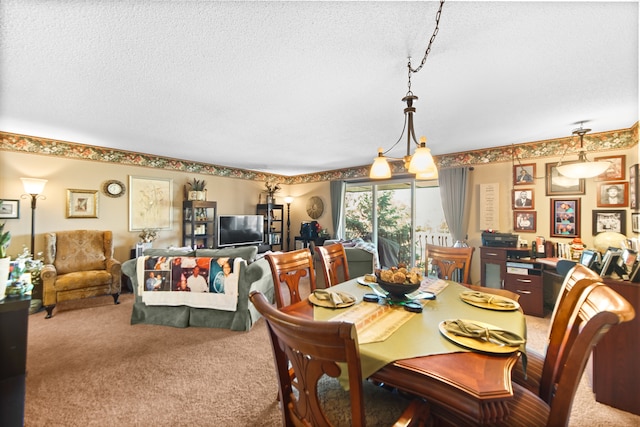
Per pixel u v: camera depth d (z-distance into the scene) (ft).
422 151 5.44
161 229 15.88
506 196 12.68
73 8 4.28
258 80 6.62
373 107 8.21
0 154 11.10
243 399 5.84
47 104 8.08
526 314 10.70
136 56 5.64
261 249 19.99
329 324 2.22
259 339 8.60
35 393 5.92
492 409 2.64
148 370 6.85
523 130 10.34
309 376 2.69
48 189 12.20
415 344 3.56
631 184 9.50
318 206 20.80
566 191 11.22
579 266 4.56
